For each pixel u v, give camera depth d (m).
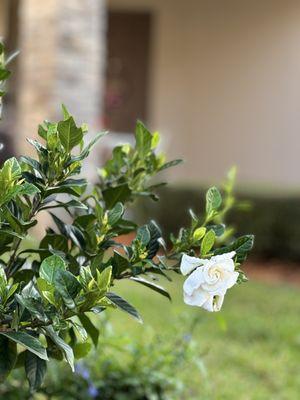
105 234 1.62
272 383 4.16
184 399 3.40
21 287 1.50
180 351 3.17
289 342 5.04
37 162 1.50
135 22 11.78
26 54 7.46
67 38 7.32
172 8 11.29
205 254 1.42
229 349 4.73
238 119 11.04
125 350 3.08
